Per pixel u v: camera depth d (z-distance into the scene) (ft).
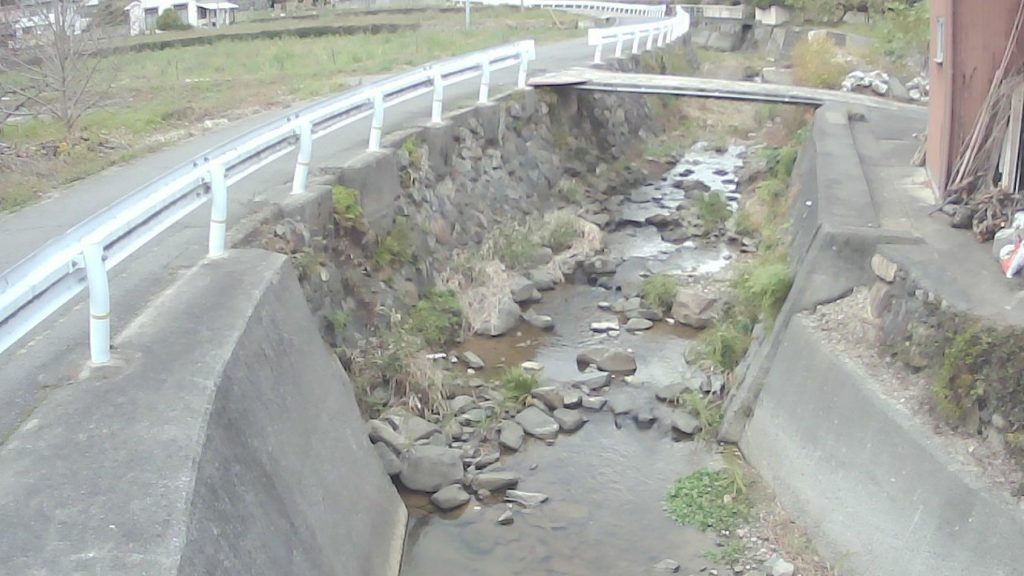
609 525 23.97
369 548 20.18
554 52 74.84
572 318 37.40
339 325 28.02
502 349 34.40
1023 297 21.47
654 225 49.16
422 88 39.58
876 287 25.11
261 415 17.53
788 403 25.05
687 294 37.27
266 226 26.11
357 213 31.07
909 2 80.23
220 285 20.83
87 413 15.15
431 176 39.01
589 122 58.29
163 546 12.13
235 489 14.93
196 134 43.45
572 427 28.84
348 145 36.45
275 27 98.84
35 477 13.46
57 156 38.58
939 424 20.35
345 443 21.57
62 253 15.78
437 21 103.60
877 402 21.58
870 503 20.71
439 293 35.60
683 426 28.45
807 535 22.35
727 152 65.26
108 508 12.81
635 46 72.79
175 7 124.77
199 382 16.19
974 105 29.58
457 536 23.49
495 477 25.67
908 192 32.14
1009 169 27.12
